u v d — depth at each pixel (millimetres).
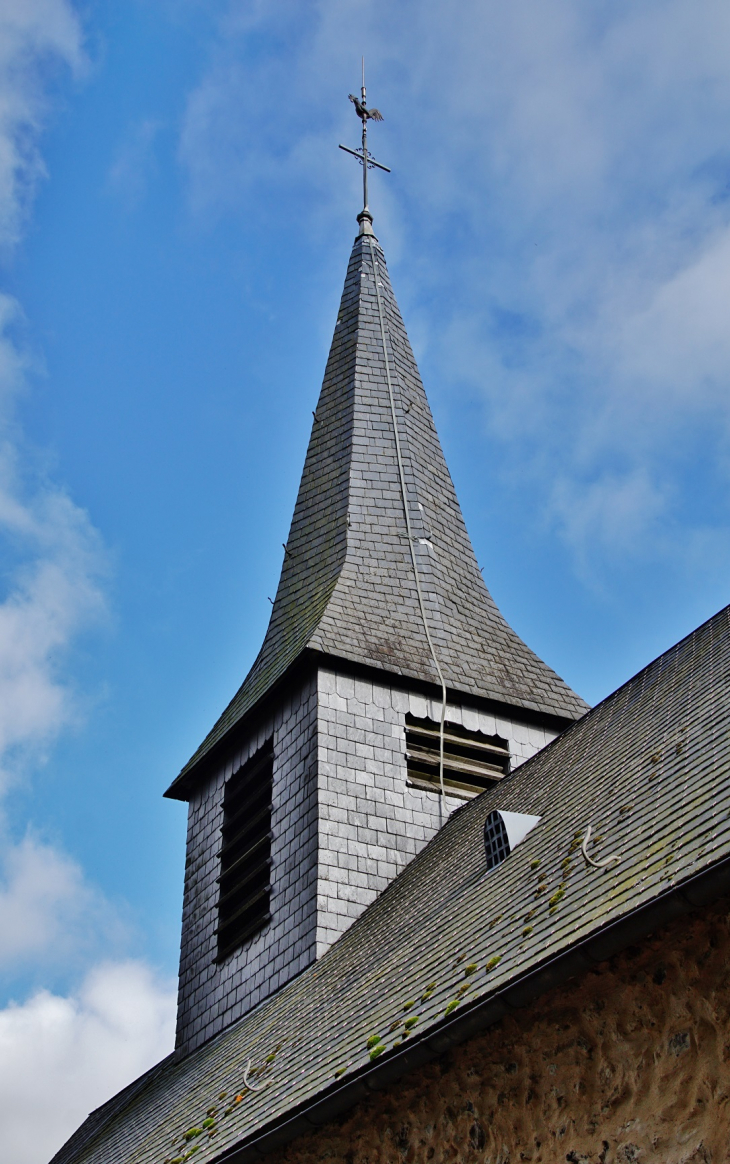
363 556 23141
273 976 18875
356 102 30859
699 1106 8750
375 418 25609
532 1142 9844
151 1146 16328
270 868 20047
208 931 21344
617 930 9227
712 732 12375
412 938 14727
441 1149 10625
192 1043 20547
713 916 8969
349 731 20219
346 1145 11641
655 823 11172
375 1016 12711
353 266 28922
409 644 21656
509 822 14727
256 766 21609
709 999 8875
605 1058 9508
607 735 15844
